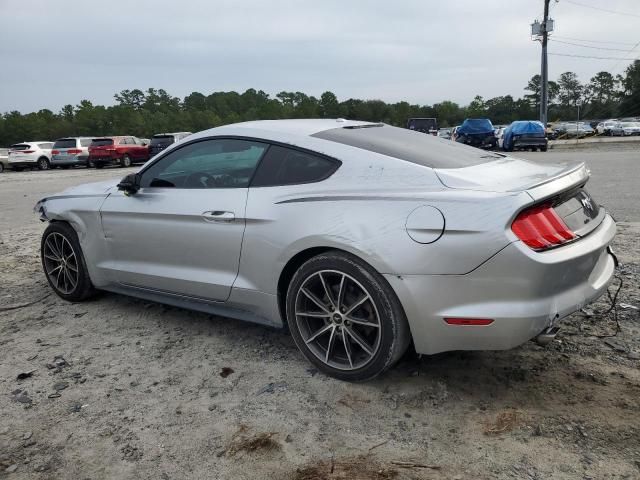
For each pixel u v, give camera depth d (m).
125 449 2.60
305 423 2.76
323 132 3.44
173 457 2.53
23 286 5.25
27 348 3.76
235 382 3.21
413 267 2.74
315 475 2.37
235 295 3.50
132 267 4.06
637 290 4.43
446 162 3.11
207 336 3.89
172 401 3.02
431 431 2.66
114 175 21.00
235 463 2.47
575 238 2.79
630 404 2.81
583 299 2.85
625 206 8.08
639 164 15.40
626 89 100.19
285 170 3.33
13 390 3.17
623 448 2.46
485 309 2.65
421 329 2.81
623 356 3.34
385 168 3.03
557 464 2.38
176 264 3.79
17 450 2.61
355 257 2.93
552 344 3.54
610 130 46.12
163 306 4.53
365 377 3.06
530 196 2.63
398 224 2.79
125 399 3.05
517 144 26.16
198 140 3.78
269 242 3.24
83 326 4.14
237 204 3.41
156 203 3.84
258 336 3.86
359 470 2.39
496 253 2.58
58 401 3.04
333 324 3.12
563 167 3.23
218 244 3.51
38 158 27.95
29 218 9.62
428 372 3.24
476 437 2.60
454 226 2.66
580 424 2.66
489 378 3.15
